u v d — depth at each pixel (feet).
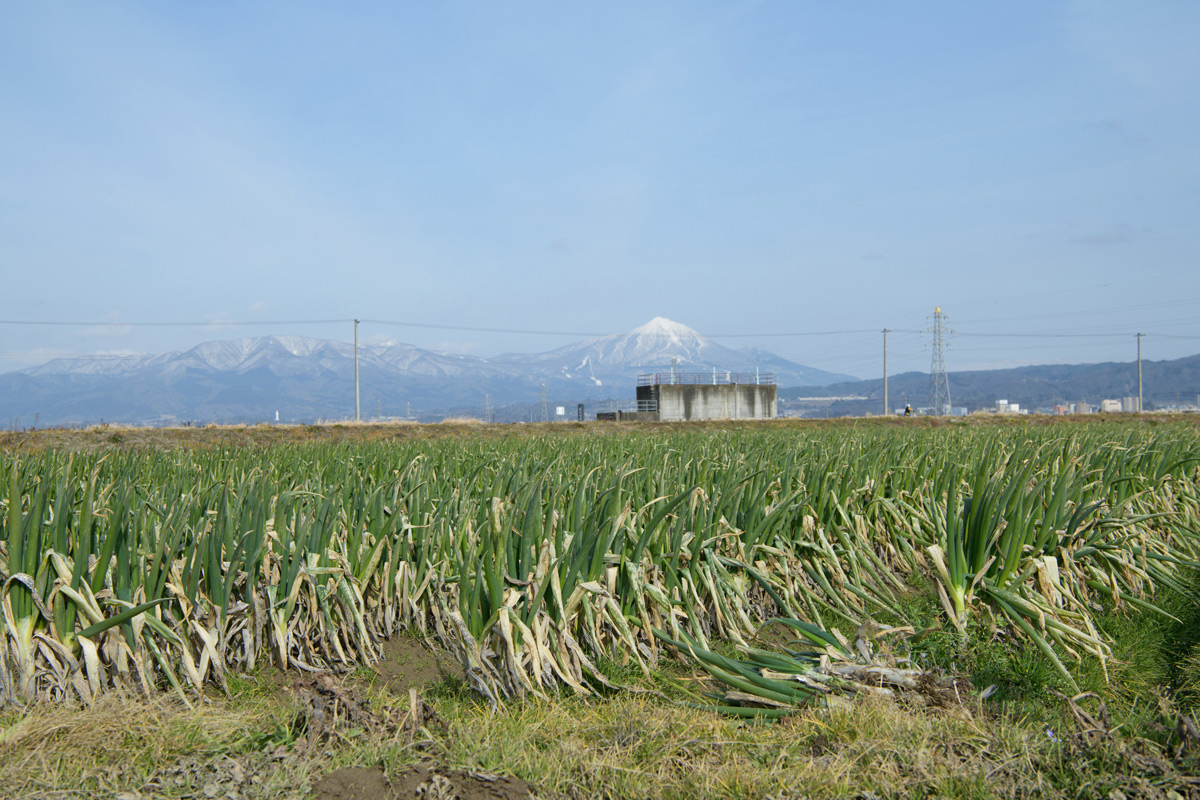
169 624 17.94
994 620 21.58
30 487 23.95
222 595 18.11
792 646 22.38
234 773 13.50
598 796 13.37
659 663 19.94
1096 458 34.37
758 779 13.38
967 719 15.65
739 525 24.50
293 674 18.94
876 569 26.63
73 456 25.34
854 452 31.99
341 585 19.79
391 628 20.92
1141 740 14.29
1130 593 25.43
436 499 24.41
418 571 21.17
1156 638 22.88
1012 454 32.32
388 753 14.06
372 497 21.86
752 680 16.93
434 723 15.56
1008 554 22.44
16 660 16.14
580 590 18.43
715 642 21.95
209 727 15.16
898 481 30.14
